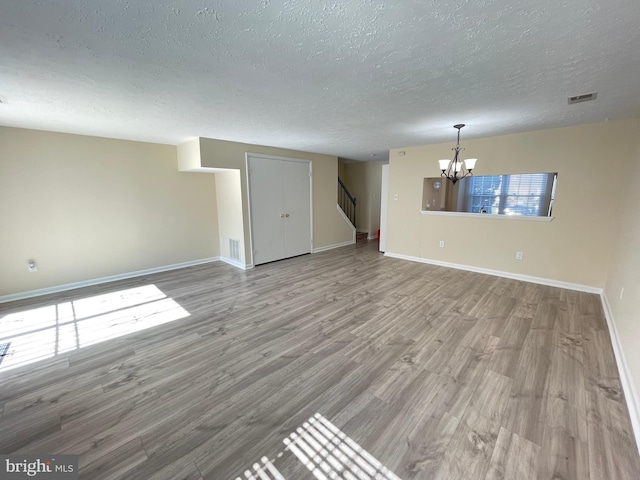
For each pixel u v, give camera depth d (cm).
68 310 333
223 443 156
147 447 154
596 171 357
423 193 531
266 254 546
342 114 304
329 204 671
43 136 370
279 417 174
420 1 124
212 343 260
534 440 155
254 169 507
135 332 282
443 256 518
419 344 254
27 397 192
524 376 209
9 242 357
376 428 165
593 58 179
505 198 479
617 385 199
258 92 237
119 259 448
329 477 137
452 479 135
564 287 395
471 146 454
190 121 329
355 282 430
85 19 134
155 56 173
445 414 175
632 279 234
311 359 234
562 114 308
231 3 125
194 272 491
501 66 192
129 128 363
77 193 402
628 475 135
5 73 194
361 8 129
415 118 321
